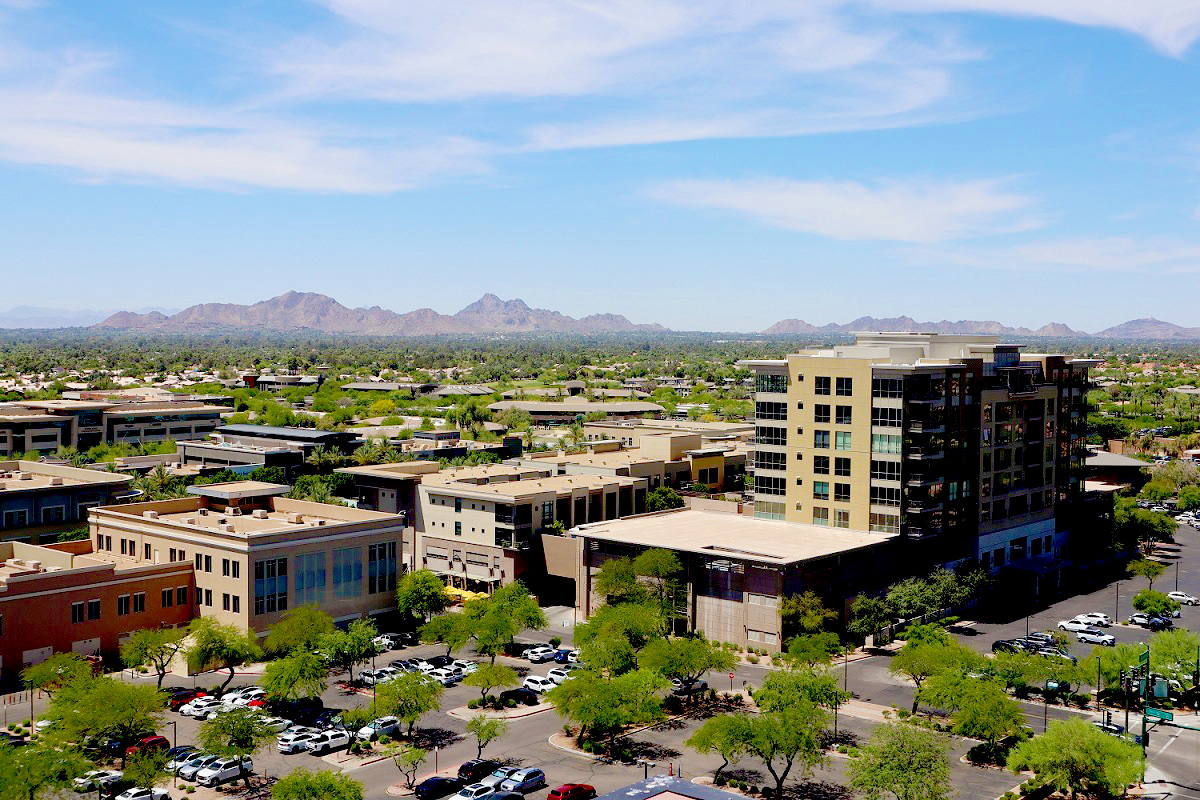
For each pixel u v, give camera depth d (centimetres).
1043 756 8150
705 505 17688
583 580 14638
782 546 13425
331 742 9519
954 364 14875
